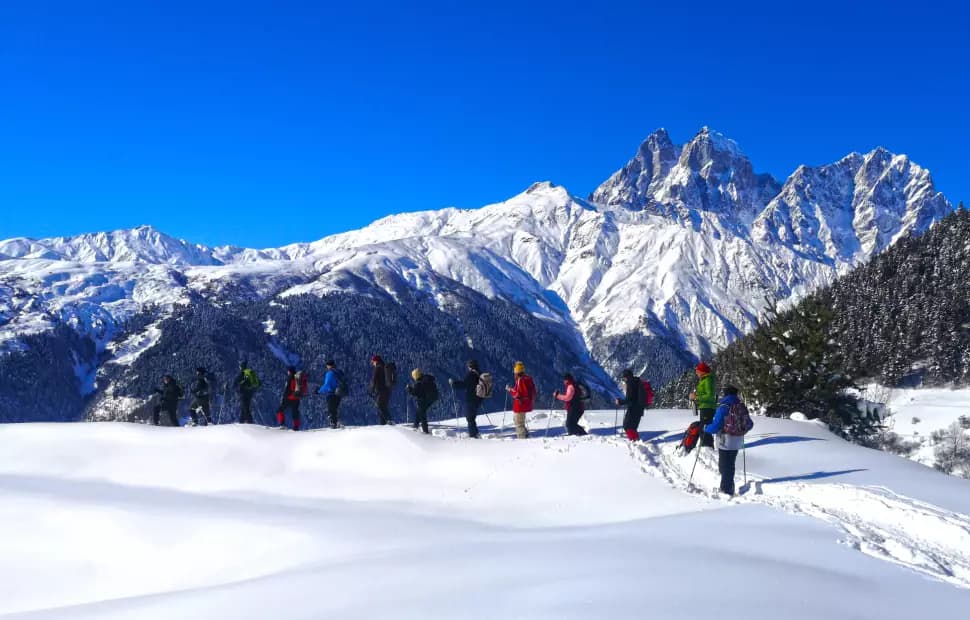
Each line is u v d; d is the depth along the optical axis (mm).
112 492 17672
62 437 21094
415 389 20734
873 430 31938
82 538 14977
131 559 14133
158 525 14883
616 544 10117
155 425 22250
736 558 8977
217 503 16453
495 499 15594
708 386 17953
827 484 14883
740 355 33938
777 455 18547
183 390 24500
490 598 7441
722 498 14320
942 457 58312
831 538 10438
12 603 13469
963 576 9250
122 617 8969
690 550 9484
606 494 15078
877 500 13023
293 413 22469
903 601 7359
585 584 7688
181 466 19125
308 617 7531
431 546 11711
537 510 14797
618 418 23750
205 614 8359
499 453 17844
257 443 19625
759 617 6379
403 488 16766
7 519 15938
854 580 8133
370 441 18781
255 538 13820
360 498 16500
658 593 7195
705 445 18141
